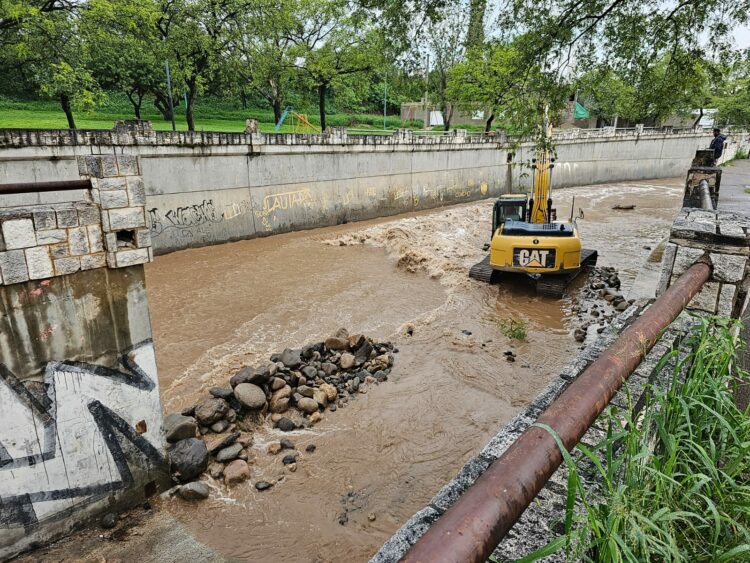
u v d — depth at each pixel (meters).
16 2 16.92
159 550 5.68
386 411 8.97
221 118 42.50
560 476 2.61
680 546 2.47
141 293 5.90
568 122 57.91
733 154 37.19
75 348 5.43
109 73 30.23
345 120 48.56
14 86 32.97
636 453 2.45
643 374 3.60
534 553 1.67
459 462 7.67
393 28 13.02
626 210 32.12
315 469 7.43
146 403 6.17
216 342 12.20
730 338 3.88
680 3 12.78
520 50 13.55
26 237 4.88
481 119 54.22
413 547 1.29
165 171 19.12
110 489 5.96
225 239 21.64
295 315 13.99
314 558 5.86
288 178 23.91
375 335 12.52
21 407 5.10
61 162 15.93
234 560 5.76
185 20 25.70
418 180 31.39
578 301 14.82
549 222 16.09
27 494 5.25
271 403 8.77
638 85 14.70
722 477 2.96
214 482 7.01
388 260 19.94
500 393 9.66
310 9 30.16
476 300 14.95
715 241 5.09
